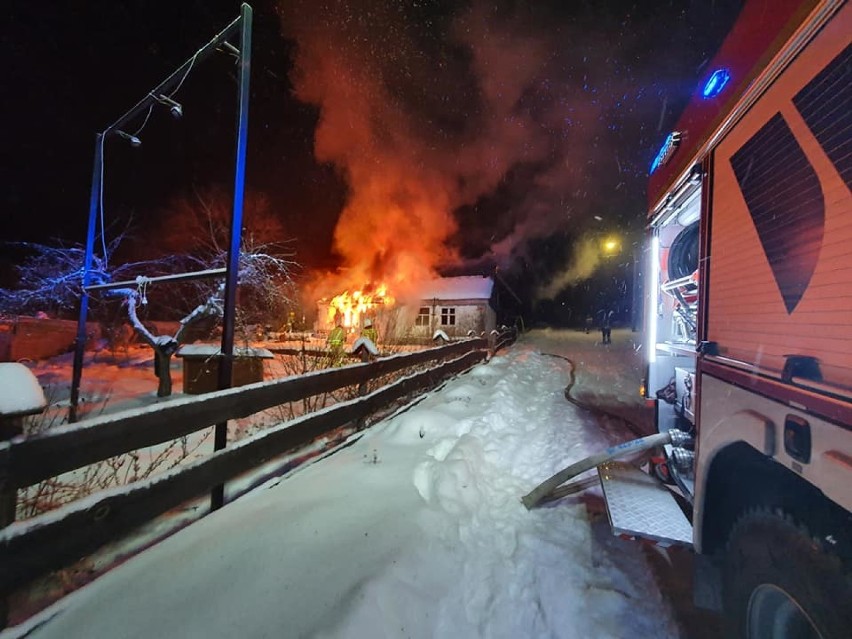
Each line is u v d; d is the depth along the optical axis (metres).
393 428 5.02
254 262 9.21
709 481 2.18
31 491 3.17
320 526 2.68
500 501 3.73
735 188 2.03
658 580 2.73
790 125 1.59
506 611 2.36
